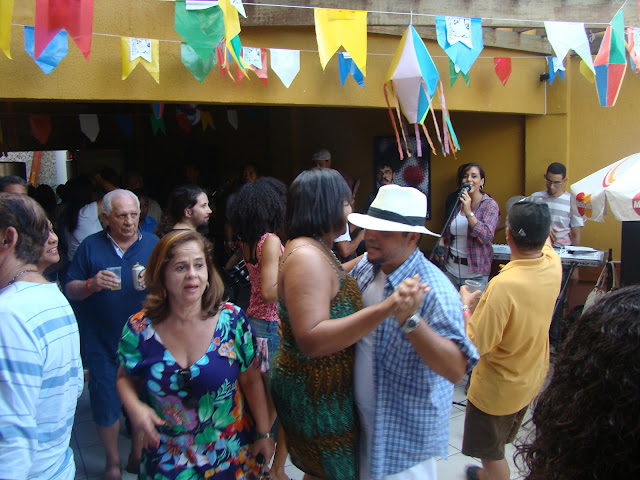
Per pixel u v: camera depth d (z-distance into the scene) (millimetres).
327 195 1839
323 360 1856
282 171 8578
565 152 5738
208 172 9703
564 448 845
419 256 1949
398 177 6875
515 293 2453
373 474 1876
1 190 3949
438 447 1891
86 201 4680
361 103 4562
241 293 7340
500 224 6211
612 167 4430
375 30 4492
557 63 4047
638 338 797
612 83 4219
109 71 3588
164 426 1945
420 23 4203
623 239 4641
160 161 10078
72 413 1757
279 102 4227
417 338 1647
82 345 3303
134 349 1965
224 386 1956
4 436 1469
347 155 7438
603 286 4941
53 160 14305
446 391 1896
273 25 4055
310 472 2006
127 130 7004
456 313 1788
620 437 779
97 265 3111
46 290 1715
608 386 798
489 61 5238
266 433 2121
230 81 4008
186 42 3428
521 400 2607
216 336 1973
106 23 3557
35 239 1739
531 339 2523
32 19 3338
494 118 6164
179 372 1911
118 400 3156
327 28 3562
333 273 1826
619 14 4102
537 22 4402
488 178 6281
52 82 3430
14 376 1509
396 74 4074
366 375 1898
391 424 1881
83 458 3568
